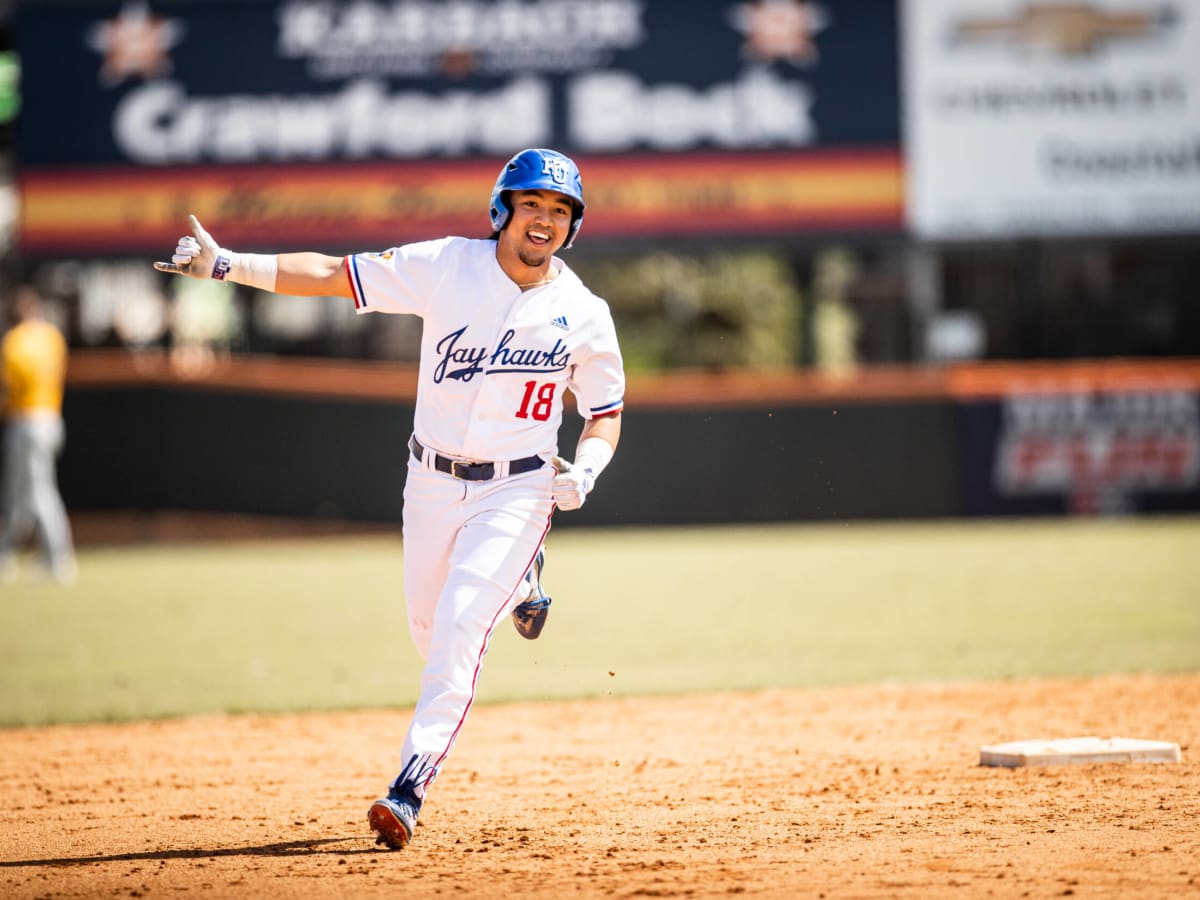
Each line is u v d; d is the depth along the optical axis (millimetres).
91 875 17359
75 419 69250
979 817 19625
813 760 24391
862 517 73500
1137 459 73438
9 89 85438
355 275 18547
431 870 17297
